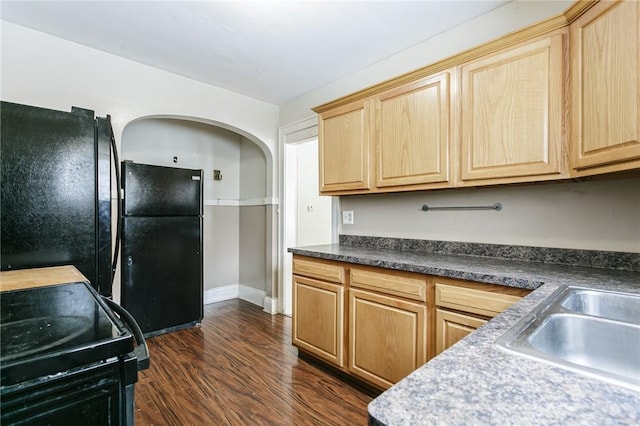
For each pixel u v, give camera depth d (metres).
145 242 2.85
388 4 1.87
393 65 2.49
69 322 0.71
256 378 2.15
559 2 1.70
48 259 1.30
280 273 3.54
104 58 2.41
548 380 0.50
